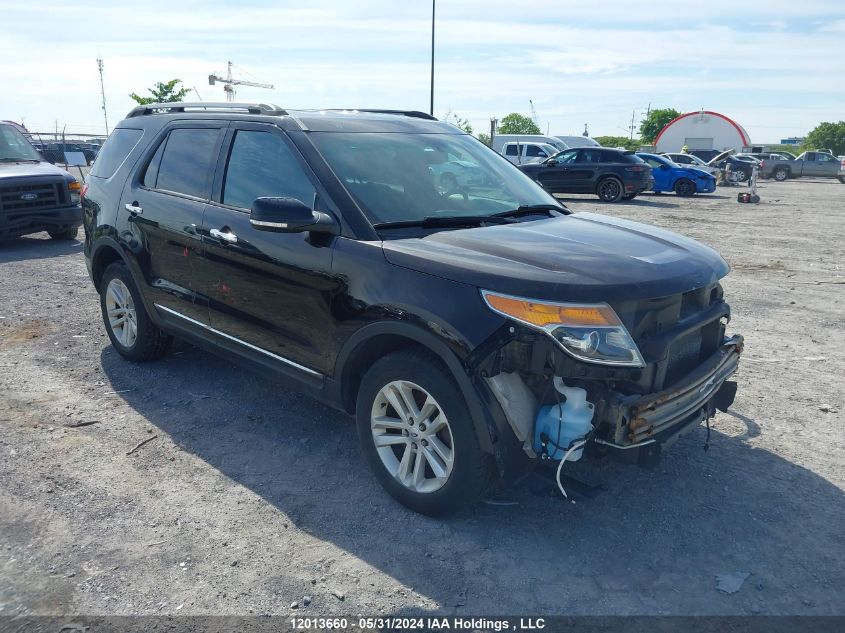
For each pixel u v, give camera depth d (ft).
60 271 29.17
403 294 10.48
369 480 12.29
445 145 14.64
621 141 293.64
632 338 9.78
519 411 9.84
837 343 20.49
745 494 11.92
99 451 13.19
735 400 16.02
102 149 18.29
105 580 9.55
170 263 15.06
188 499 11.60
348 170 12.46
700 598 9.34
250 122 13.92
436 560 10.07
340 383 11.79
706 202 71.36
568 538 10.63
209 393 15.94
